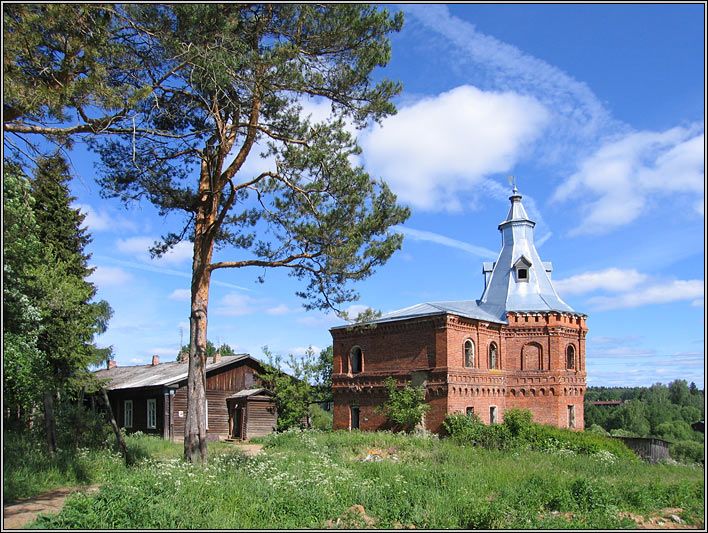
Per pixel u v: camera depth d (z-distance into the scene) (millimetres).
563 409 35375
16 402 20516
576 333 37188
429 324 33125
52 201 27219
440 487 15875
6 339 14562
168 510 11719
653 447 32562
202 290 19562
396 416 32281
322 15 17078
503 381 36031
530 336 36281
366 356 36000
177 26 15234
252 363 41594
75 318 20844
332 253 18625
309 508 12938
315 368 41094
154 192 20375
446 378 31828
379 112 18703
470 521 12328
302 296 20188
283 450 25719
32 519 12180
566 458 25156
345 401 36656
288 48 15930
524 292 38312
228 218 21406
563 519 13008
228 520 11742
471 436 29297
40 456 18141
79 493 13352
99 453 20547
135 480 13961
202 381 19141
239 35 16562
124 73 15602
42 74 12945
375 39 17906
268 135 19250
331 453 24094
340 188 18719
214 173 19250
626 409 82812
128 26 14633
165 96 18250
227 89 17422
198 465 17234
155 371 43594
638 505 15031
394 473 17875
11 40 11352
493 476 17734
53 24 12180
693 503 14781
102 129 14336
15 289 15086
